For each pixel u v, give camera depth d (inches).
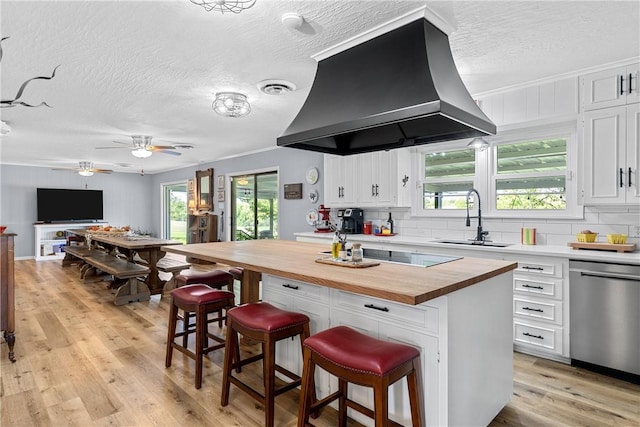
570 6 78.2
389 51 84.8
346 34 88.6
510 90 129.6
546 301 110.4
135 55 99.6
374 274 69.8
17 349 117.3
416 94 75.4
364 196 174.4
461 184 157.3
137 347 119.9
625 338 96.4
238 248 115.6
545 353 112.7
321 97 97.8
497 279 79.4
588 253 105.2
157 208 389.4
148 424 77.6
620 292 96.8
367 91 85.7
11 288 108.3
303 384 65.8
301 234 193.9
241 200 281.7
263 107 149.4
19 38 88.8
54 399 87.2
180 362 108.8
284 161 239.9
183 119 166.9
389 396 70.9
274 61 104.2
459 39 93.1
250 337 77.2
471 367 69.3
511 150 143.3
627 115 105.8
